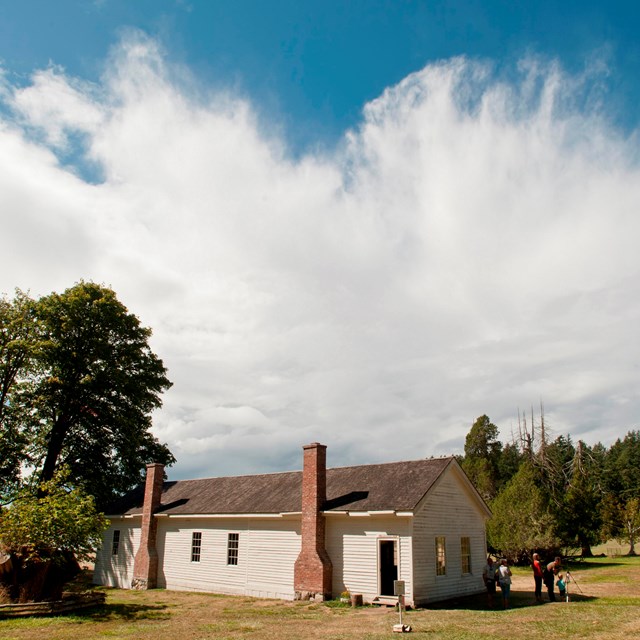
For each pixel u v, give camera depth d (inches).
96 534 824.9
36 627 654.5
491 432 2038.6
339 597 847.7
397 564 808.9
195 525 1104.2
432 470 900.0
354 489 935.7
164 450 1585.9
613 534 2351.1
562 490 1985.7
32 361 1346.0
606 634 563.2
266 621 700.0
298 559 900.6
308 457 924.6
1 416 1336.1
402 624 618.8
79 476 1391.5
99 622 695.7
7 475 1332.4
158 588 1126.4
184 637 594.9
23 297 1413.6
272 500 1006.4
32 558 746.8
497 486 1967.3
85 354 1382.9
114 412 1413.6
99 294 1438.2
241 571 994.1
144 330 1524.4
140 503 1278.3
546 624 628.7
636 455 3649.1
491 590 789.9
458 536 923.4
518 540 1422.2
